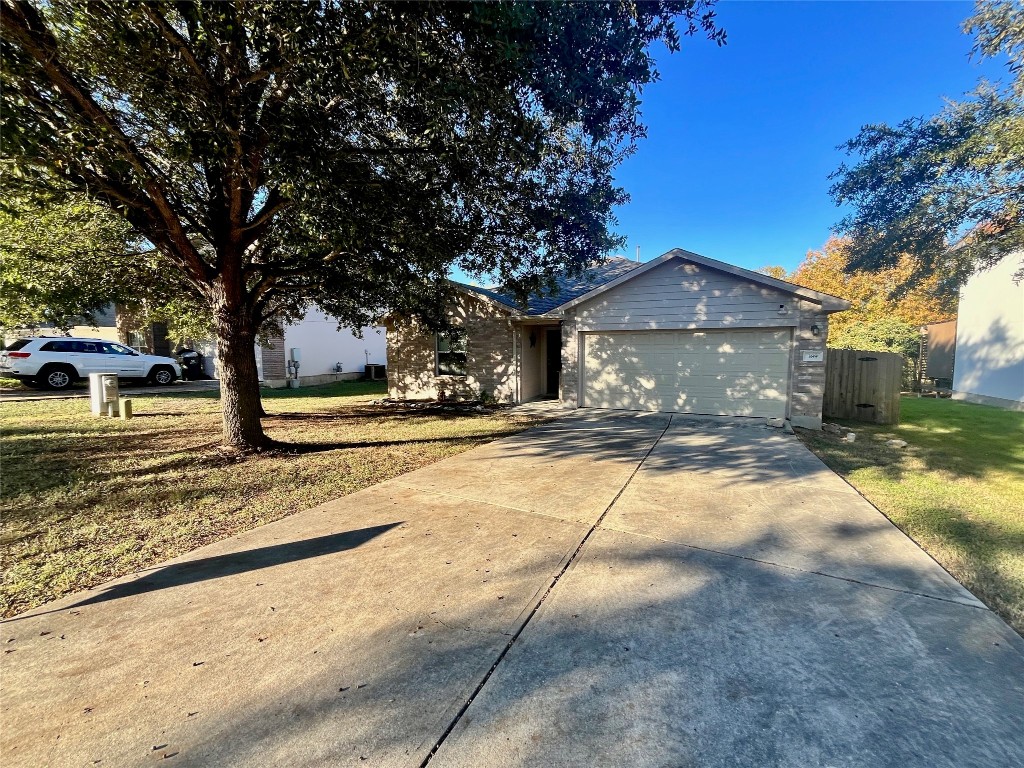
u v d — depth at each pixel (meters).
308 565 3.21
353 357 20.77
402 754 1.71
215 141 3.59
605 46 3.92
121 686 2.05
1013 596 2.83
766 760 1.69
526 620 2.56
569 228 5.96
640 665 2.20
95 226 6.66
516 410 11.16
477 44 3.70
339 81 3.76
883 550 3.45
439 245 5.63
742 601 2.75
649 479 5.32
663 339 10.23
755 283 9.12
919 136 7.09
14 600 2.76
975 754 1.71
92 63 3.40
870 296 21.95
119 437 7.46
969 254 7.17
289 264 6.75
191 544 3.55
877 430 8.50
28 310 8.91
